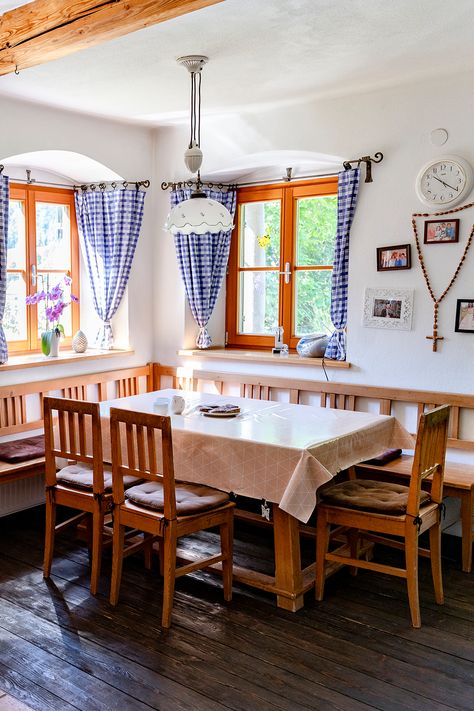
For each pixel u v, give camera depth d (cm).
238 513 387
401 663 267
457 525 407
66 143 454
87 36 276
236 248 531
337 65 358
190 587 333
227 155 479
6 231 427
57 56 302
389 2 276
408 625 297
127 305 517
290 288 505
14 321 486
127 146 498
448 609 313
